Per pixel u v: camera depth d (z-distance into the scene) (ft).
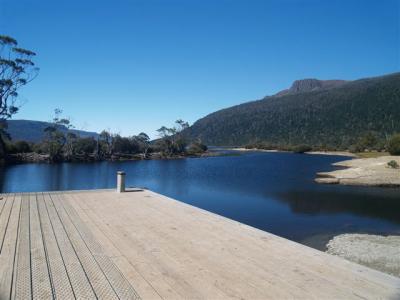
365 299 10.36
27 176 105.19
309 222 45.83
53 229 18.28
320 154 244.01
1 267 12.79
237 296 10.61
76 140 179.63
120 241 16.24
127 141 211.41
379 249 32.40
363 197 67.15
